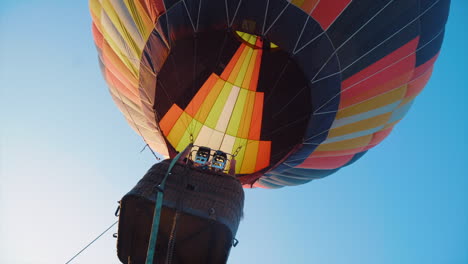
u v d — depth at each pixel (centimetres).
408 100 1196
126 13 1028
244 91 1382
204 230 761
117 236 780
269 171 1228
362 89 1065
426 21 1020
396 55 1034
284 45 984
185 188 798
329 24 948
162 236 763
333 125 1115
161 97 1125
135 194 758
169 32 981
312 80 1017
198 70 1204
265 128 1306
